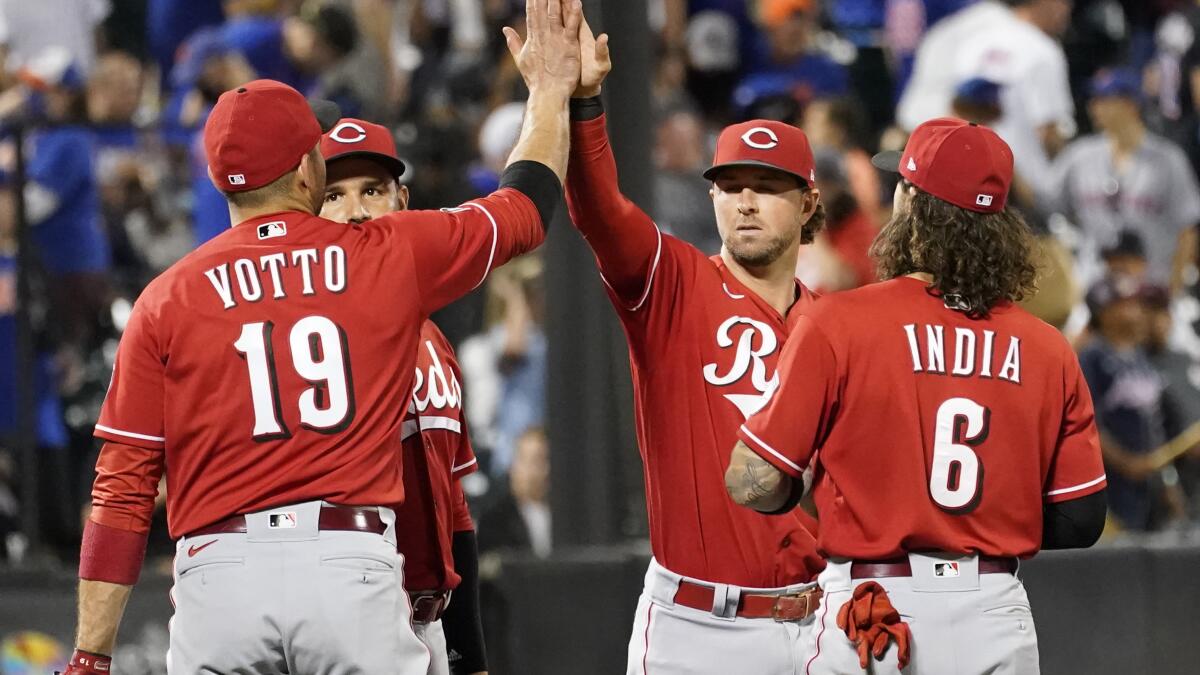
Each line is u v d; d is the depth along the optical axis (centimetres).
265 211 1327
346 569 1247
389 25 3409
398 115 3222
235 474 1260
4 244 2567
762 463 1294
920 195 1345
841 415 1295
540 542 2725
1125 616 2323
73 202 2555
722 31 3694
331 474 1256
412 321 1307
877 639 1245
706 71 3688
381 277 1295
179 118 3048
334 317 1277
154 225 2712
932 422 1289
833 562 1317
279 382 1261
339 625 1236
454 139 3023
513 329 2994
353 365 1273
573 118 1457
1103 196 3183
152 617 2220
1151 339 2775
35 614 2238
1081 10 3994
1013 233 1344
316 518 1250
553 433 2284
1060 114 3409
